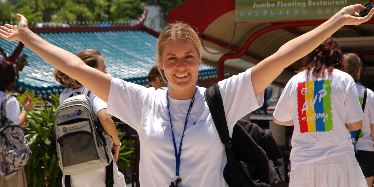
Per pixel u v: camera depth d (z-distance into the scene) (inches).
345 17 123.9
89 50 222.5
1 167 232.7
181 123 128.8
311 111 206.7
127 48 780.0
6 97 233.5
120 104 134.0
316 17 349.1
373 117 241.1
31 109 297.9
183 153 127.1
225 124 127.1
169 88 131.5
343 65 220.7
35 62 598.2
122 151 305.0
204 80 709.9
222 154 128.0
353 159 205.0
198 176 126.9
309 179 204.1
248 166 129.0
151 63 734.5
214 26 386.3
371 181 248.2
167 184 127.3
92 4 1393.9
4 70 234.5
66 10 1333.7
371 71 576.4
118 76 653.3
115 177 223.0
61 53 135.9
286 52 125.0
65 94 225.1
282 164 186.7
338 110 205.0
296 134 209.9
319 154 203.8
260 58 502.0
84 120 213.9
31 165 289.7
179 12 379.2
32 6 1330.0
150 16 1278.3
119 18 1357.0
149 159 129.9
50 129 288.8
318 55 208.5
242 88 127.4
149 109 132.2
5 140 231.6
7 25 139.3
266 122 570.9
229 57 420.2
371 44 484.4
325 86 205.9
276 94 673.6
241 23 379.9
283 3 354.6
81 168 215.6
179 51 127.0
